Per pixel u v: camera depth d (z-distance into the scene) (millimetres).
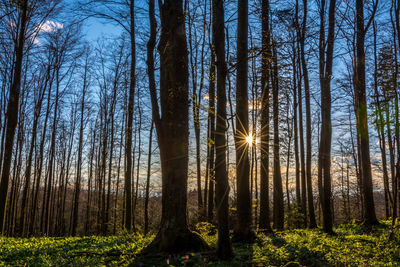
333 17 13711
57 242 12414
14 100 13664
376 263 7574
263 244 10477
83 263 7629
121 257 8164
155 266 7004
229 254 7492
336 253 8789
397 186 10117
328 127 13617
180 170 8516
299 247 9680
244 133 11109
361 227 15016
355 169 31000
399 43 12766
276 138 16375
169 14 8844
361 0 15508
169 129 8648
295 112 20469
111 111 25969
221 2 8266
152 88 9359
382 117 11570
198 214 16062
